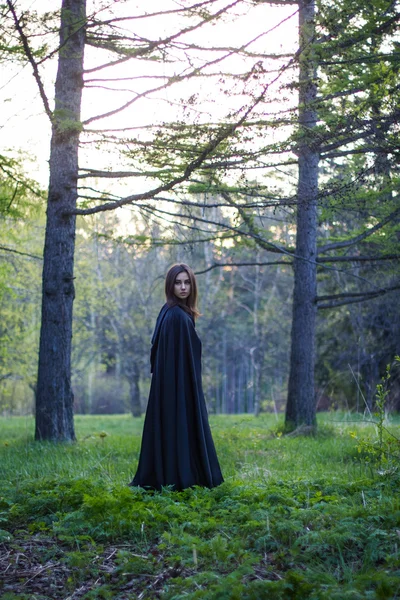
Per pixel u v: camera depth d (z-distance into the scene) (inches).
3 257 629.3
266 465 294.5
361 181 294.4
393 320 750.5
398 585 119.7
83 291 1090.7
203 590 122.7
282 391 1390.3
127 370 1252.5
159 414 216.5
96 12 314.3
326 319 858.8
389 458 224.1
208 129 288.0
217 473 218.1
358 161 382.0
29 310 894.4
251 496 187.5
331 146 292.4
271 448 365.4
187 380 218.1
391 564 134.4
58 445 372.2
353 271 731.4
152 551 157.0
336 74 297.3
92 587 139.9
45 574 148.1
